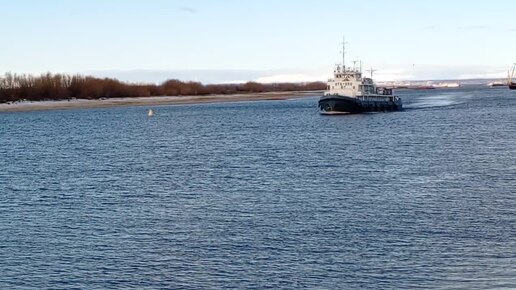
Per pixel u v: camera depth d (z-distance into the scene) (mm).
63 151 99250
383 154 82438
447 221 44250
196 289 32688
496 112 169375
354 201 51562
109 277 34594
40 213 50094
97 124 168500
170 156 88312
